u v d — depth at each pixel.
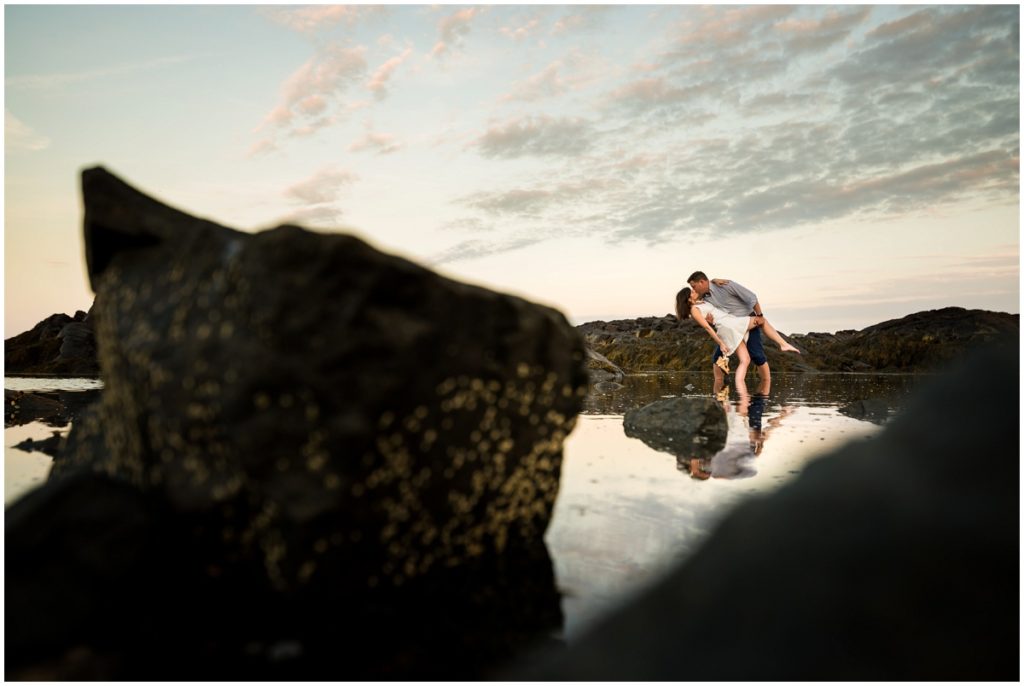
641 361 18.84
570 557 2.27
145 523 1.88
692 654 0.90
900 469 0.99
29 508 1.80
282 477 1.73
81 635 1.61
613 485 3.37
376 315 1.80
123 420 2.17
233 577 1.89
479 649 1.60
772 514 1.02
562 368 2.43
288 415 1.73
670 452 4.40
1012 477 0.92
